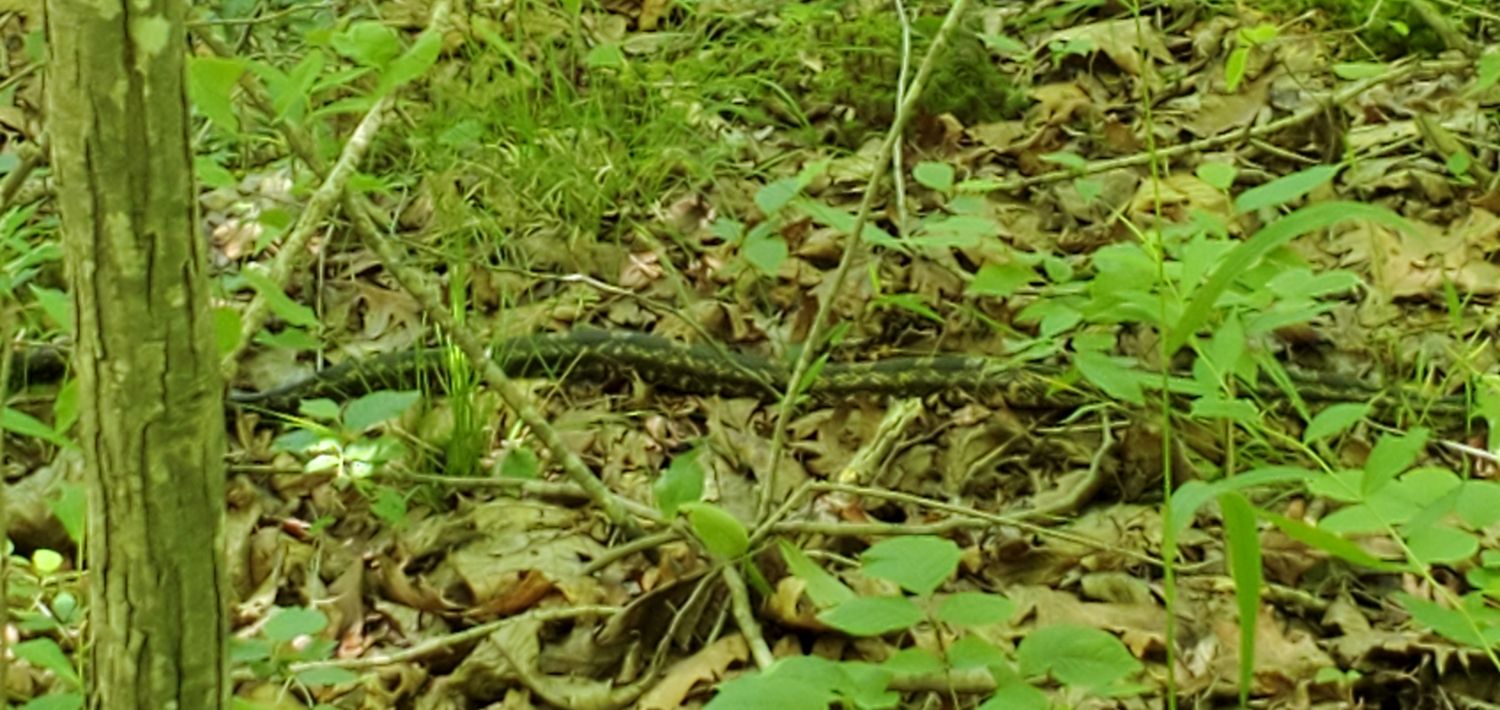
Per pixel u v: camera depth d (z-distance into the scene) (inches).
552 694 143.7
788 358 194.2
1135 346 187.2
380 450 167.9
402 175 229.1
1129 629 146.6
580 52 247.9
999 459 175.5
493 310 207.8
